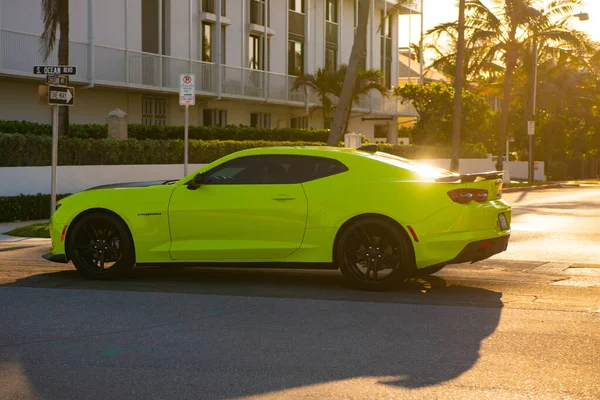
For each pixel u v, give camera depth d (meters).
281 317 7.14
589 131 59.50
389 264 8.30
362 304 7.73
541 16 36.84
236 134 29.83
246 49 33.44
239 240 8.65
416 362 5.61
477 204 8.32
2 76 23.11
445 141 46.28
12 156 17.83
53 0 19.62
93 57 25.36
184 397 4.84
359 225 8.32
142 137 26.08
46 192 18.39
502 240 8.52
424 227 8.12
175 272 9.88
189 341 6.23
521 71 46.88
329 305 7.69
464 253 8.16
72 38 25.72
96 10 26.36
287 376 5.27
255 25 33.62
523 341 6.21
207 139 28.55
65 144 19.23
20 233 14.23
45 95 13.93
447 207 8.12
